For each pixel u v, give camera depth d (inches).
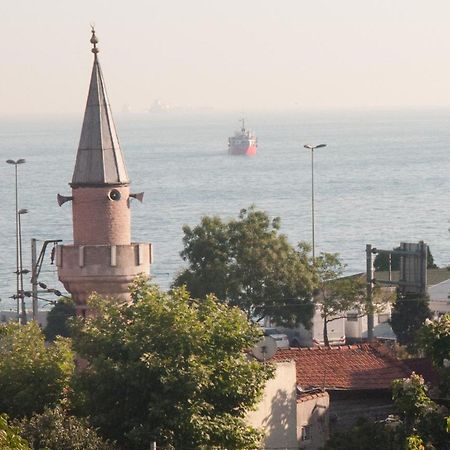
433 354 4857.3
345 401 5442.9
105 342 4421.8
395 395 4648.1
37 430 4099.4
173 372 4279.0
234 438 4298.7
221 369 4377.5
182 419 4224.9
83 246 5339.6
